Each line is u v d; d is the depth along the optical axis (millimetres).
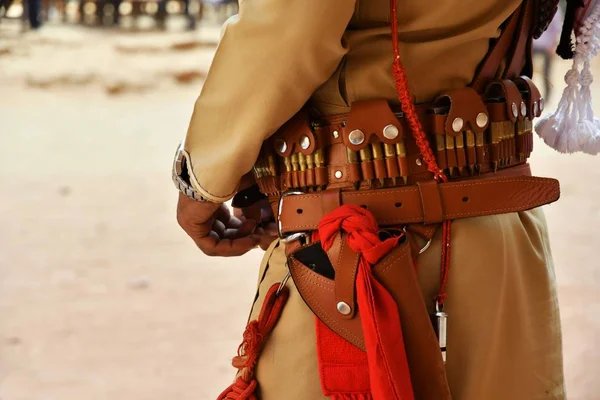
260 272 1846
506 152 1775
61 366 4227
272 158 1747
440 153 1697
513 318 1773
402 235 1614
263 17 1552
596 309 4891
